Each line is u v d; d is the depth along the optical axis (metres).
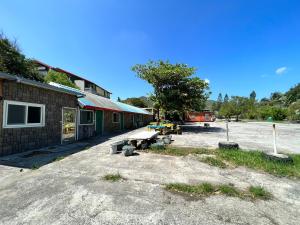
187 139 12.38
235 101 54.25
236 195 3.77
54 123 9.46
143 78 20.03
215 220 2.89
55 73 24.84
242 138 13.19
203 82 19.12
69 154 7.38
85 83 39.03
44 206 3.27
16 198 3.57
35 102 8.18
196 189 4.00
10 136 7.04
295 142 11.35
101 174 4.98
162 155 7.28
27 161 6.22
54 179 4.59
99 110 15.23
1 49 16.42
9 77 6.39
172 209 3.20
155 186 4.20
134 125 26.09
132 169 5.44
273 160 6.04
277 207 3.33
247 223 2.83
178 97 19.31
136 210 3.15
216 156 6.97
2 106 6.69
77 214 3.02
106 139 11.98
